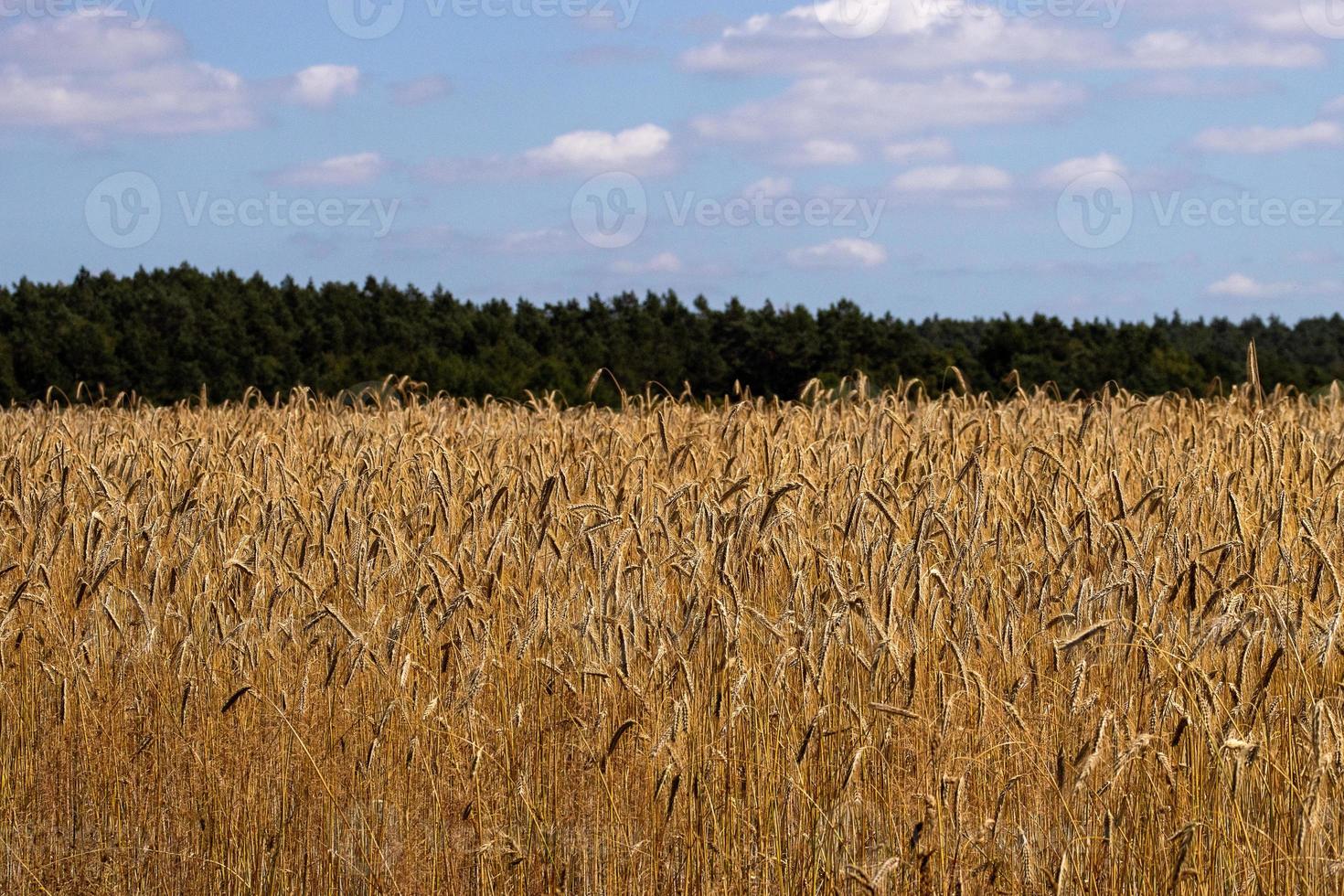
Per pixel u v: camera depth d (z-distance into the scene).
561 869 5.97
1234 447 9.16
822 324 53.78
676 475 8.87
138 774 6.64
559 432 10.96
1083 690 5.81
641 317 63.56
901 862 5.29
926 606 6.27
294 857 6.36
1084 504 6.87
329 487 9.30
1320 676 5.80
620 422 11.84
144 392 57.34
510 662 6.66
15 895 6.21
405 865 6.10
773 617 6.72
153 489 8.91
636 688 5.77
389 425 12.65
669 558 6.81
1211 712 4.99
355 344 62.84
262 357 59.09
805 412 11.62
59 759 6.82
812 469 8.88
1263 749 5.09
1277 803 5.32
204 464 9.66
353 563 7.02
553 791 6.29
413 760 6.16
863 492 6.64
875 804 5.74
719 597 6.16
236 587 7.20
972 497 7.62
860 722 5.54
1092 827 5.33
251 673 6.73
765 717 5.98
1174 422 11.50
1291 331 111.94
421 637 6.82
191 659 7.05
